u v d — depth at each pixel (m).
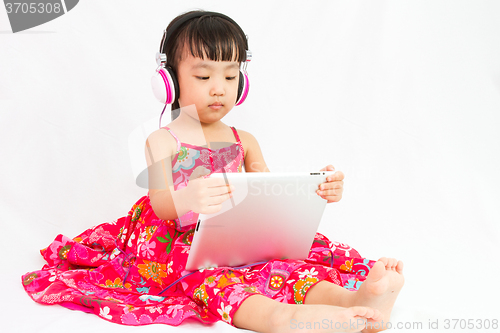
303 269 1.31
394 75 2.53
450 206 2.27
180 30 1.47
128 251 1.65
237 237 1.29
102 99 2.27
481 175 2.38
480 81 2.57
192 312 1.19
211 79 1.47
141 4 2.31
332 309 1.05
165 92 1.48
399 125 2.48
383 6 2.51
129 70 2.29
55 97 2.25
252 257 1.38
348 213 2.22
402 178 2.38
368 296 1.11
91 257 1.66
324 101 2.46
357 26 2.51
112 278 1.54
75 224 2.07
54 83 2.26
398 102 2.51
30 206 2.08
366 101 2.49
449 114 2.52
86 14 2.28
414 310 1.30
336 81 2.48
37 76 2.25
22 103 2.22
